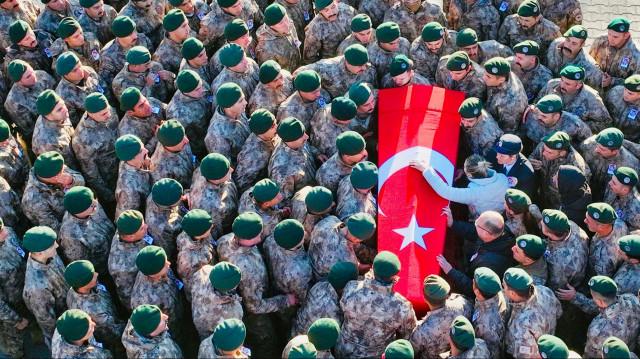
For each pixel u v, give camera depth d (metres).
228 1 11.02
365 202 8.79
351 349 7.85
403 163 9.33
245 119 10.00
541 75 10.55
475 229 8.84
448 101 9.98
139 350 7.42
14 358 8.96
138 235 8.31
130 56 10.37
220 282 7.58
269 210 8.68
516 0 11.54
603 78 10.60
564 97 10.09
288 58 11.30
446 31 10.98
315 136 9.84
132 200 9.08
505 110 9.96
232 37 10.49
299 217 8.76
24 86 10.35
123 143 8.95
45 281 8.21
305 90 9.74
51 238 8.12
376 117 10.32
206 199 8.84
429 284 7.56
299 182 9.18
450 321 7.63
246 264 8.17
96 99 9.52
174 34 10.88
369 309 7.64
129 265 8.34
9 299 8.73
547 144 9.03
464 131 9.93
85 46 11.14
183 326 8.66
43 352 9.08
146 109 9.77
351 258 8.33
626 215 8.83
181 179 9.40
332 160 9.23
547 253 8.39
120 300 8.60
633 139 10.25
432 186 9.08
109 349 8.40
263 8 12.41
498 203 8.98
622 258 8.28
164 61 11.05
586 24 12.64
